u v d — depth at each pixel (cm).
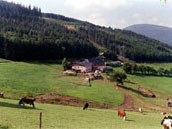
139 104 7831
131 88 10631
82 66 14288
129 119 4294
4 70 10112
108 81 11706
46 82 9019
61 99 6675
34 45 15825
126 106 7188
